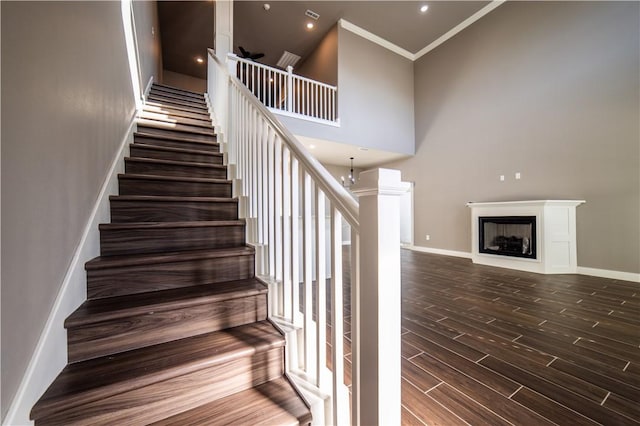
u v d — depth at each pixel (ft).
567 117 13.12
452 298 8.91
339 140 17.72
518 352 5.49
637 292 9.58
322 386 3.24
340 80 17.90
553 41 13.61
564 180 13.20
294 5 16.79
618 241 11.56
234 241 5.65
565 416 3.79
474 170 17.19
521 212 13.57
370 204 2.40
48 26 2.96
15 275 2.25
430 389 4.35
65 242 3.27
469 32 17.51
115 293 3.97
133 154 7.13
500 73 15.84
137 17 9.33
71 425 2.54
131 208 5.30
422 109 20.65
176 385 3.02
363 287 2.51
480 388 4.38
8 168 2.19
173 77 27.07
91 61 4.39
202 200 5.95
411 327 6.68
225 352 3.35
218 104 10.76
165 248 4.95
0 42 2.13
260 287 4.38
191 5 18.26
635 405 4.00
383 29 18.66
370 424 2.49
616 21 11.64
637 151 11.12
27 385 2.36
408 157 21.71
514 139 15.19
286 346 3.70
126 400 2.79
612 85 11.75
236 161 7.24
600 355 5.38
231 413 3.03
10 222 2.21
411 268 13.97
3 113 2.15
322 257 3.24
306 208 3.60
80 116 3.87
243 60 15.20
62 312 3.05
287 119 16.02
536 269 12.92
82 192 3.87
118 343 3.35
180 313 3.73
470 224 17.44
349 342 5.80
